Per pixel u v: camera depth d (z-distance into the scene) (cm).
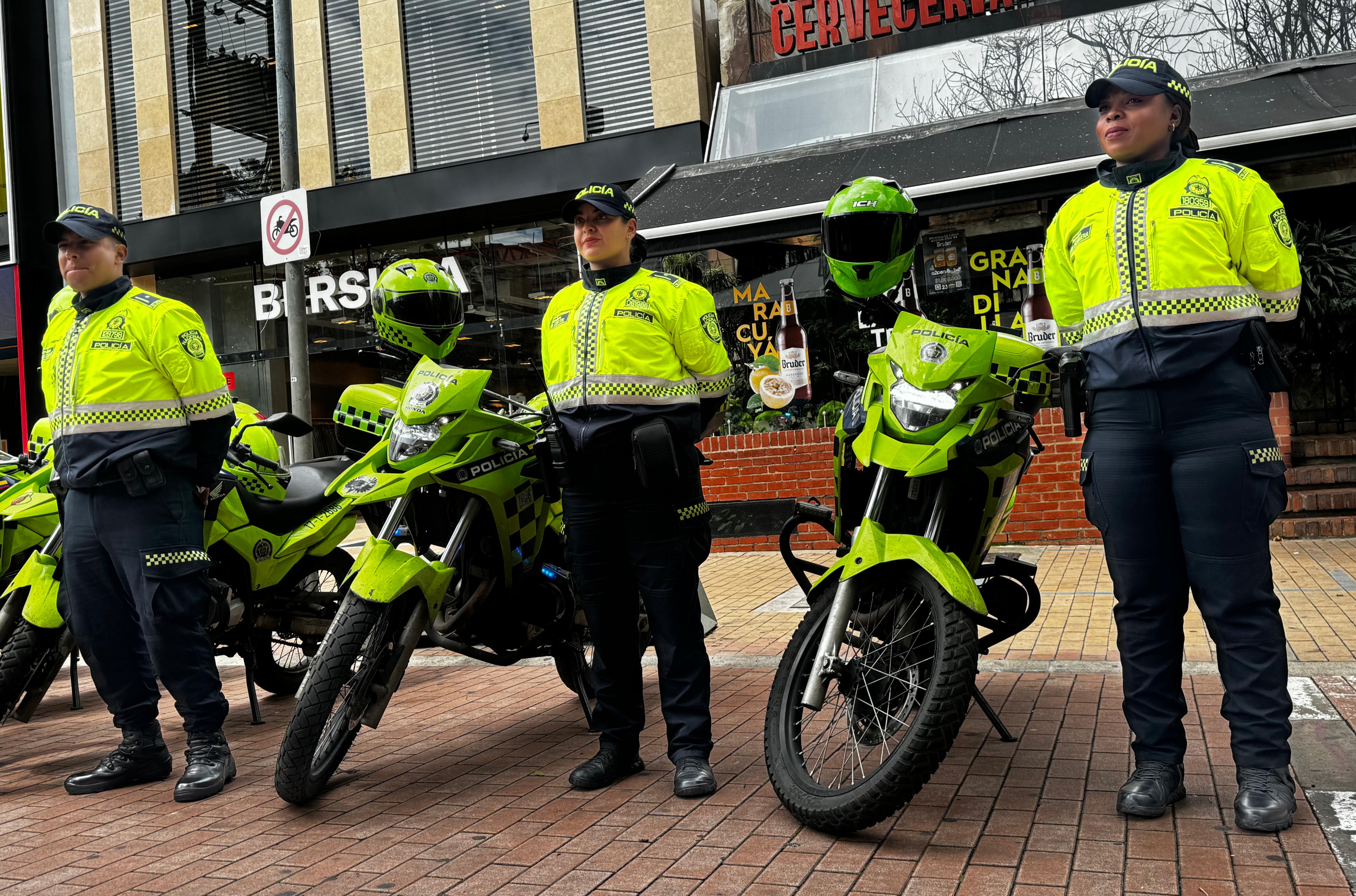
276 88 1628
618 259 366
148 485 375
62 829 351
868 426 341
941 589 306
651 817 329
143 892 291
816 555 962
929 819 312
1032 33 1171
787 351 1059
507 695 529
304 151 1568
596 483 355
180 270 1750
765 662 555
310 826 339
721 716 450
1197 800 316
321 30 1572
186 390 382
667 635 358
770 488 1006
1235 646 302
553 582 420
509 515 398
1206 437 301
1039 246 999
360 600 349
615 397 348
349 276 1644
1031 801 323
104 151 1728
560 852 304
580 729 451
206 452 392
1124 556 317
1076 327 336
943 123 1077
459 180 1470
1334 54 938
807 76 1269
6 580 509
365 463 384
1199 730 386
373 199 1519
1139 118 309
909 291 1038
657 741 429
